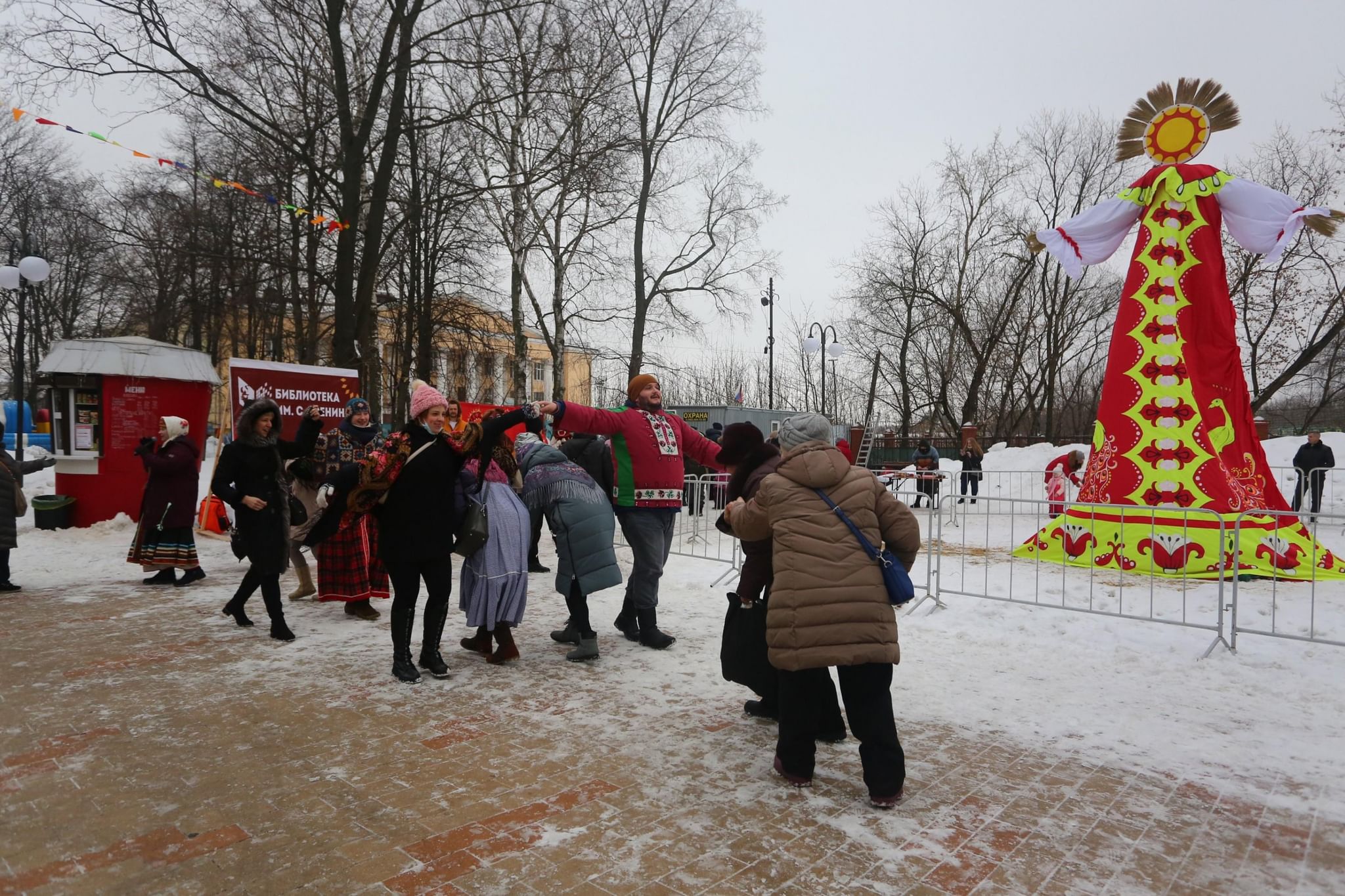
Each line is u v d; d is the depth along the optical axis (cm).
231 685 479
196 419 1248
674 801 327
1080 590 765
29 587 794
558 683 489
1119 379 918
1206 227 903
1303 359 1967
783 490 336
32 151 2555
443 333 2298
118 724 410
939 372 3394
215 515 1159
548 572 893
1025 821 311
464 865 272
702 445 590
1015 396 3778
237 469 573
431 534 489
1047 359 3350
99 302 2997
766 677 396
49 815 308
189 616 664
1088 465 950
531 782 344
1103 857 283
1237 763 371
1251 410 909
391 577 495
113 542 1076
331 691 470
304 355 2098
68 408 1180
